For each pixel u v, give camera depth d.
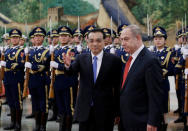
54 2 16.69
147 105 2.89
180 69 4.97
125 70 3.09
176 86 6.36
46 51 5.49
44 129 5.52
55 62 5.12
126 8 16.23
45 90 5.53
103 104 3.27
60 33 5.45
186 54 4.68
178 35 6.93
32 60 5.52
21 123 6.27
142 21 16.00
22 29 17.28
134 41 2.98
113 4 16.34
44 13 16.91
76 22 16.58
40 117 5.56
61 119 5.39
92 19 16.61
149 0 15.89
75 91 5.38
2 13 17.53
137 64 2.95
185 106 4.55
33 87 5.45
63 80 5.26
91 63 3.37
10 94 5.79
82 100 3.34
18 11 17.44
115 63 3.36
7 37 6.59
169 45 15.65
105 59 3.36
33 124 6.17
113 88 3.39
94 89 3.29
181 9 15.52
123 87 2.99
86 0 16.56
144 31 15.77
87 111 3.27
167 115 6.95
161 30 5.20
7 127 5.81
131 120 2.88
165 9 15.69
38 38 5.63
